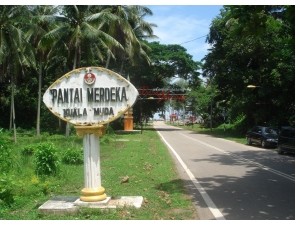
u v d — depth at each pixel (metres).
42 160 12.82
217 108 66.88
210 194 10.55
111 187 11.19
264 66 36.94
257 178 13.33
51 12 39.69
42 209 8.40
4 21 31.89
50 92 8.93
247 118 43.22
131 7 41.25
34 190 10.49
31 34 34.84
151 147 25.56
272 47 35.59
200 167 16.08
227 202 9.62
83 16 34.72
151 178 12.73
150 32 47.56
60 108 8.90
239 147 26.69
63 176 12.85
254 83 38.22
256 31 10.55
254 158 19.72
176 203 9.34
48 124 48.94
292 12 10.09
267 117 38.62
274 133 26.72
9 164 13.00
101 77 8.92
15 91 47.88
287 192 10.88
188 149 24.80
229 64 40.16
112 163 16.33
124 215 8.18
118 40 40.91
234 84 40.97
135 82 60.12
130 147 24.83
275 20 10.82
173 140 34.41
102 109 8.87
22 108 49.06
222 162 17.86
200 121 92.81
